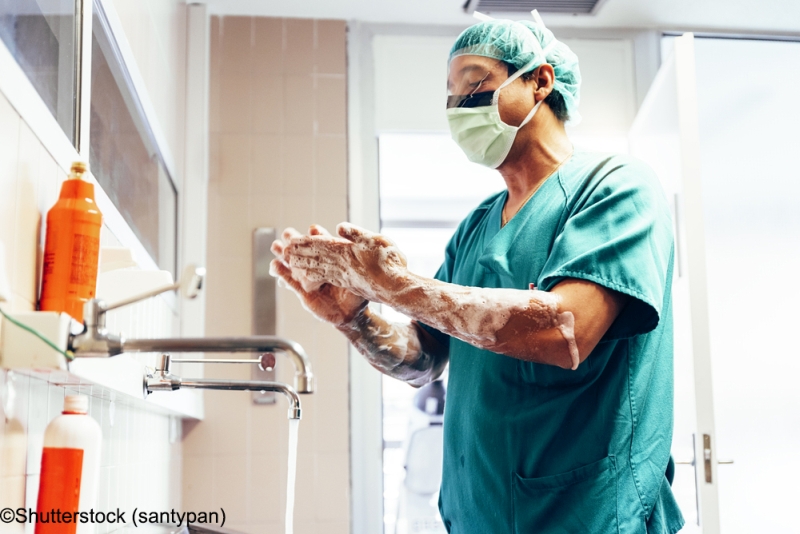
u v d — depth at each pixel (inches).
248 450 106.8
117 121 63.1
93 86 53.8
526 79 57.8
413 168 142.0
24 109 33.7
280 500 106.3
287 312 111.2
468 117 57.9
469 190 142.7
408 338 60.9
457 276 61.1
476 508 52.1
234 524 105.0
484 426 52.0
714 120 125.4
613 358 50.0
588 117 120.1
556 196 54.4
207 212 112.6
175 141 105.7
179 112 109.1
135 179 71.7
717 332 119.0
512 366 51.6
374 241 46.4
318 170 115.3
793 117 126.0
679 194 91.6
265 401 108.2
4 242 31.2
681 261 90.5
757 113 125.8
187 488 105.0
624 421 48.9
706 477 80.0
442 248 144.0
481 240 60.0
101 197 48.9
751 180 123.3
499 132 57.2
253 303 110.6
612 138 120.2
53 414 40.4
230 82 116.0
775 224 122.0
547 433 49.5
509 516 49.9
